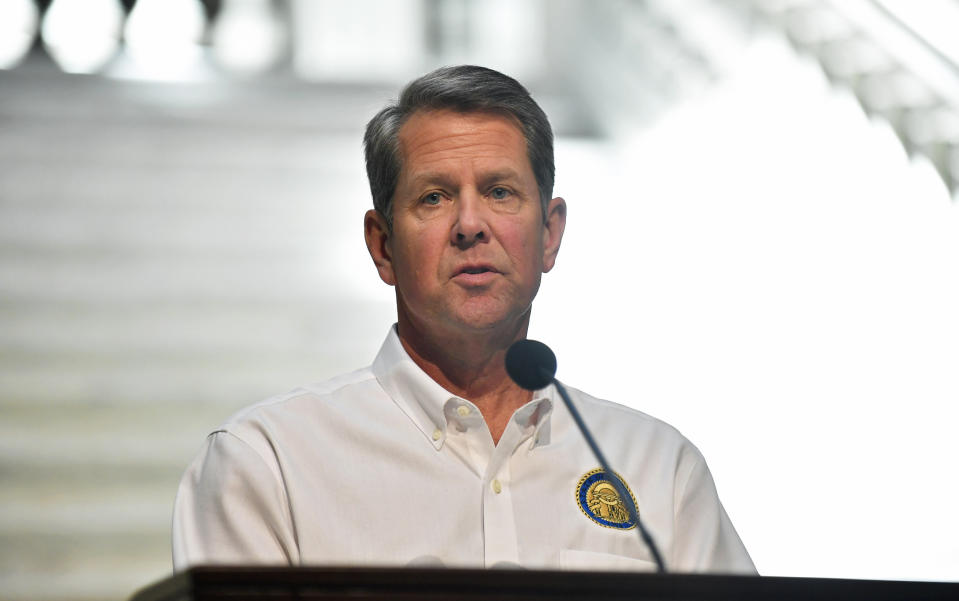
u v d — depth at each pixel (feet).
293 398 24.85
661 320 72.74
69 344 68.95
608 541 23.85
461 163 23.84
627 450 25.57
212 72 112.27
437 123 24.07
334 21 121.29
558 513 23.88
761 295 71.97
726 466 58.44
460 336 24.08
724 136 83.71
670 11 94.32
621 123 104.94
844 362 63.77
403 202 24.11
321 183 90.74
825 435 59.52
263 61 116.98
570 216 87.71
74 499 58.18
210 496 23.22
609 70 107.34
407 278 24.08
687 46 91.20
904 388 60.23
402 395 24.71
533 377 21.72
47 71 104.06
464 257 23.67
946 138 61.31
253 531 22.79
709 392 64.90
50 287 74.02
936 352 59.82
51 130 92.79
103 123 95.40
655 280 78.02
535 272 24.35
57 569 55.01
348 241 83.30
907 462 56.65
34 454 59.82
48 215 81.05
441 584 17.07
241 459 23.40
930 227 61.72
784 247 72.84
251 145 95.09
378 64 121.90
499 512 23.49
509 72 120.06
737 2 82.43
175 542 23.11
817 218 70.85
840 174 69.46
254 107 105.19
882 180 65.67
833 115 69.87
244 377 67.46
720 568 25.27
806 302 68.80
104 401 65.05
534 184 24.40
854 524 53.88
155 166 89.25
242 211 84.74
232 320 73.41
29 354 68.13
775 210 75.10
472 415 24.03
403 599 16.97
